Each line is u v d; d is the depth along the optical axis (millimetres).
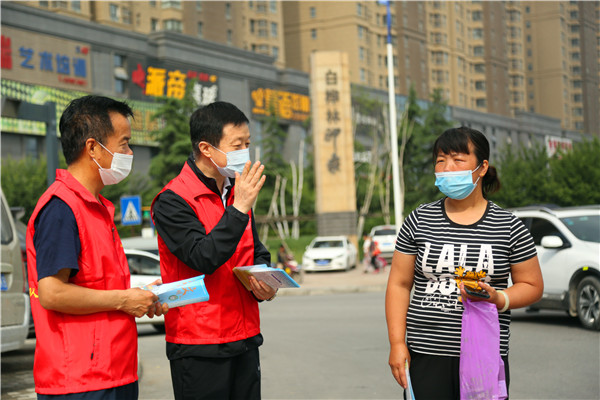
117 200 39688
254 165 3184
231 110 3338
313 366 8312
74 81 46719
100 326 2766
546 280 10797
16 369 8523
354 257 30500
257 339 3449
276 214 43344
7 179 34219
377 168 47562
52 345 2734
